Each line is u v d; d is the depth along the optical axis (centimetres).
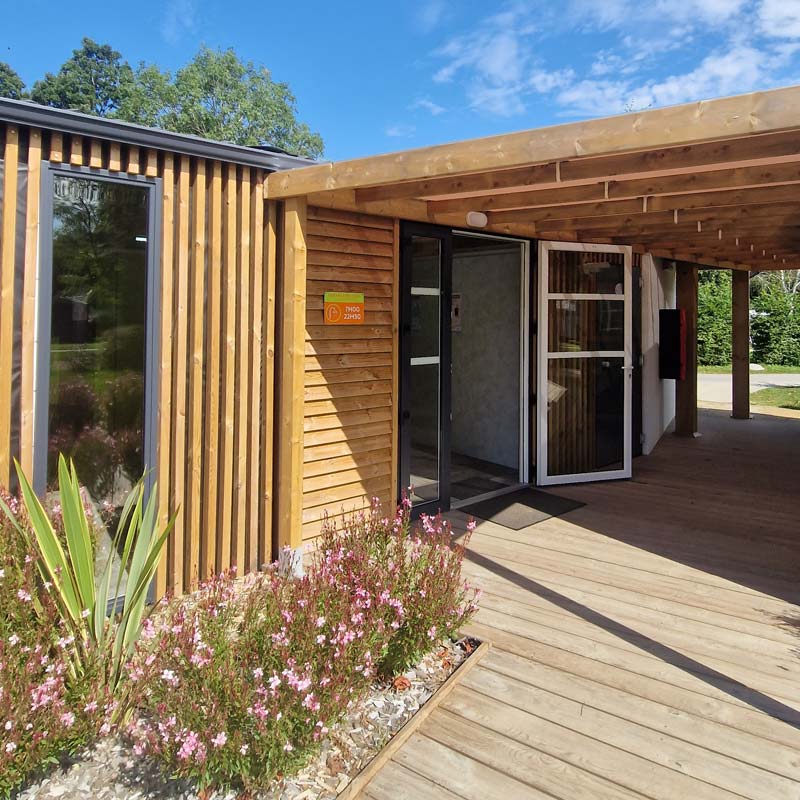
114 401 349
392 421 480
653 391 830
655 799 212
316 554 321
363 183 346
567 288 632
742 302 1084
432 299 509
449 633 299
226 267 380
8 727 194
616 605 355
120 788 214
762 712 258
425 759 231
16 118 297
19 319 311
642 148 262
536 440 621
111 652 241
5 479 308
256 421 396
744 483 638
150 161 346
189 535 373
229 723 207
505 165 297
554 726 249
